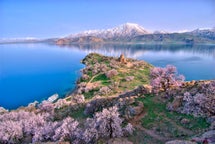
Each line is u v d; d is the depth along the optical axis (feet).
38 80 634.84
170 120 155.43
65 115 233.35
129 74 465.47
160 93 200.34
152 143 134.00
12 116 226.79
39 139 166.61
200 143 106.52
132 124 160.86
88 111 217.15
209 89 165.27
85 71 539.70
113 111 156.66
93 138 146.61
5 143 177.99
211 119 140.15
